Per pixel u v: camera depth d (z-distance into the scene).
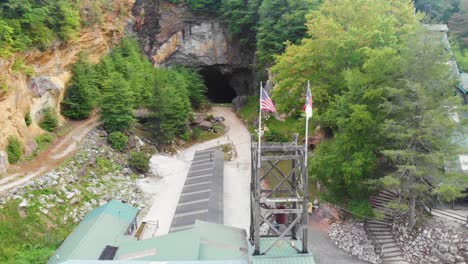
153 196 50.78
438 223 39.38
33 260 34.16
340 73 46.44
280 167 55.72
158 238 34.41
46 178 43.88
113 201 42.62
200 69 98.31
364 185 40.50
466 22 81.94
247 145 69.00
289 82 50.22
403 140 37.44
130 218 40.72
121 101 60.38
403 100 37.47
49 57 56.34
